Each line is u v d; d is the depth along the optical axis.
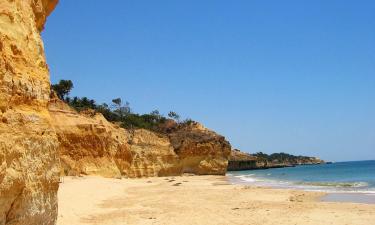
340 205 23.61
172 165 76.88
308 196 30.44
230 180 63.31
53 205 11.39
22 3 11.53
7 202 8.98
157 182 53.75
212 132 93.38
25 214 9.70
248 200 28.16
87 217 18.44
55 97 53.34
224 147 90.31
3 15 10.12
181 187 42.91
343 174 81.38
